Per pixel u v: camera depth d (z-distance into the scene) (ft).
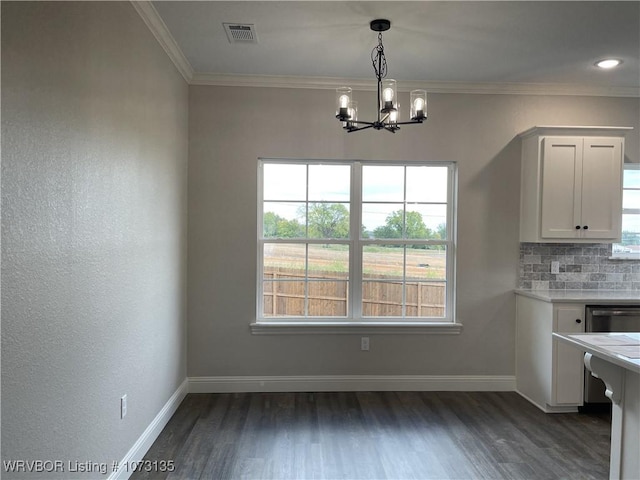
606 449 8.54
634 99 11.91
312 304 11.94
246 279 11.46
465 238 11.79
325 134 11.53
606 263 12.00
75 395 5.46
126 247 7.06
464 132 11.72
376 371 11.70
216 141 11.32
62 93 5.05
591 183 10.89
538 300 10.68
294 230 11.91
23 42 4.33
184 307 11.02
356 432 9.15
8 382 4.17
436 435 9.05
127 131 7.04
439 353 11.78
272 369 11.56
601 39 8.85
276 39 8.98
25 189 4.39
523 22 8.13
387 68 10.58
